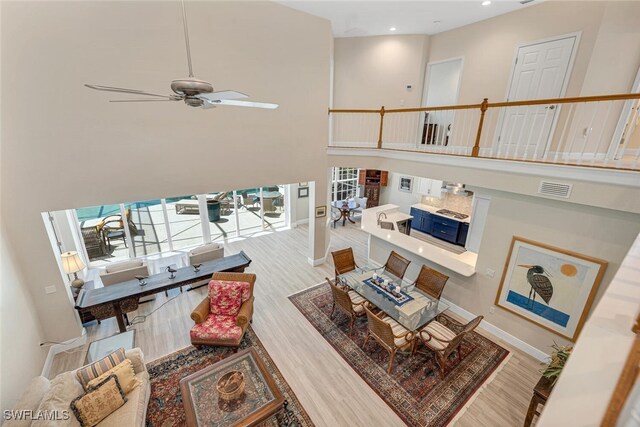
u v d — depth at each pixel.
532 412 2.96
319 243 6.81
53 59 3.52
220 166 5.01
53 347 4.18
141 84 4.06
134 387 3.15
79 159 3.90
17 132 3.51
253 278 4.76
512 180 3.94
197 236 8.23
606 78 4.16
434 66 6.60
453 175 4.69
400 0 4.79
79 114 3.79
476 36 5.76
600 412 0.60
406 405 3.44
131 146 4.20
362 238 8.77
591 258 3.46
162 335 4.54
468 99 6.11
